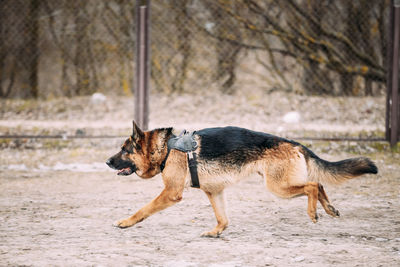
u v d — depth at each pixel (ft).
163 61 73.00
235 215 19.39
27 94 79.46
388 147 35.81
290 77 73.36
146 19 35.81
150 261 13.35
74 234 16.31
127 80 74.02
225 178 15.97
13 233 16.37
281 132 41.93
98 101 64.18
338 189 24.84
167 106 59.93
